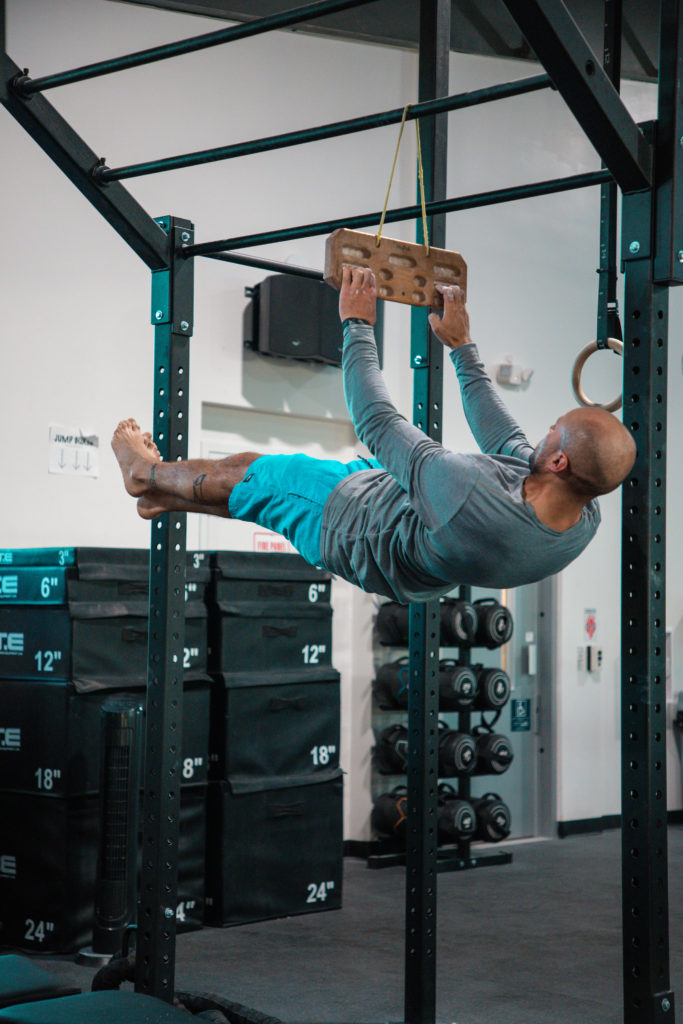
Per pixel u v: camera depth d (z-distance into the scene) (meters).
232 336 6.42
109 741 4.64
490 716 7.57
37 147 5.71
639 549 2.70
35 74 5.69
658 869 2.68
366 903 5.77
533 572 2.41
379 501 2.55
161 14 6.14
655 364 2.72
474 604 6.88
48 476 5.70
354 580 2.62
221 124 6.39
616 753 8.12
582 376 8.00
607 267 3.45
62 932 4.76
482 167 7.52
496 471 2.36
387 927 5.29
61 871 4.77
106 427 5.93
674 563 8.52
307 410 6.75
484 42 5.70
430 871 3.60
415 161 7.11
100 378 5.91
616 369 8.17
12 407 5.59
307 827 5.55
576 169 7.97
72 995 3.06
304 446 6.89
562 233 7.93
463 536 2.34
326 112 6.80
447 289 2.88
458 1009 4.13
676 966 4.66
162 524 3.48
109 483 5.93
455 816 6.58
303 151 6.72
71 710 4.80
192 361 6.25
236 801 5.29
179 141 6.23
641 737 2.68
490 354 7.51
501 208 7.60
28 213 5.68
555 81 2.54
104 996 2.91
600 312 3.48
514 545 2.33
